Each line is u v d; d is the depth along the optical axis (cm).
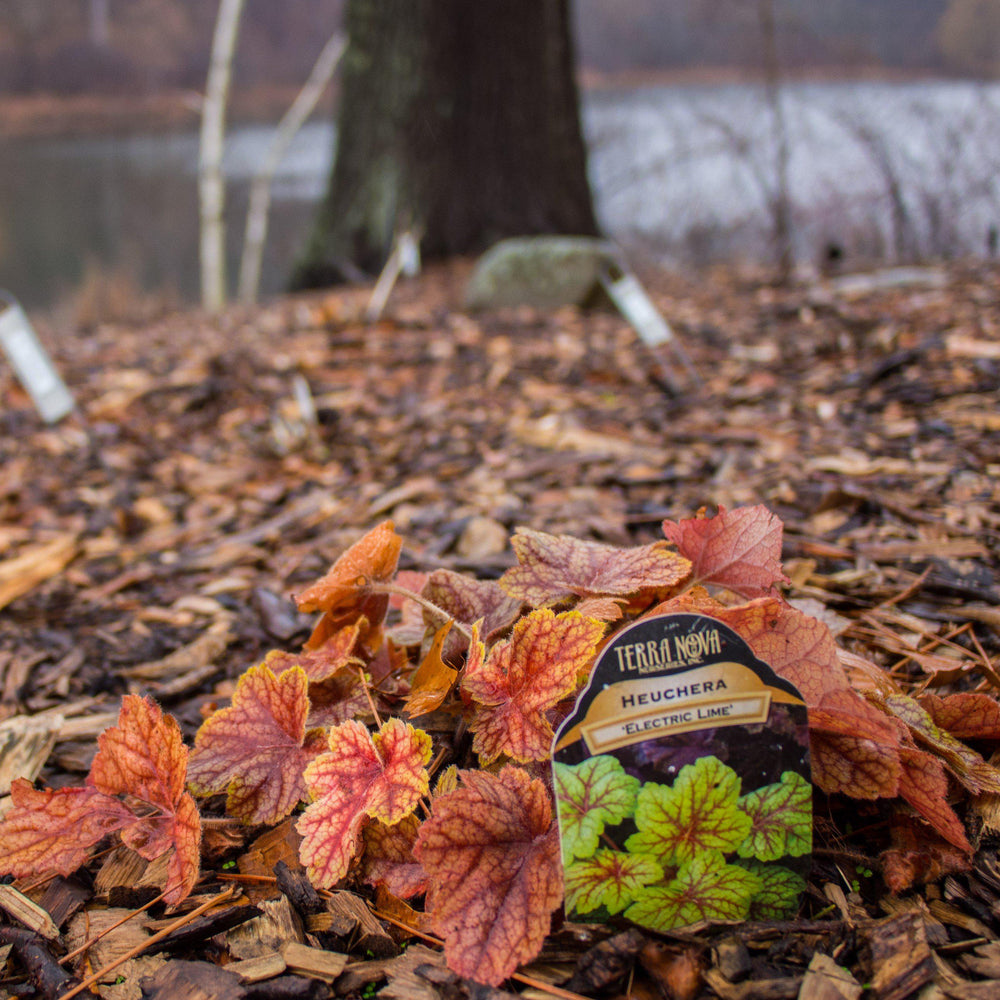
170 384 432
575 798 110
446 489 287
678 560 136
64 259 1148
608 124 948
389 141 718
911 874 120
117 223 1288
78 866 132
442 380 416
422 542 249
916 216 646
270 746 137
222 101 734
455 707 151
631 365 415
